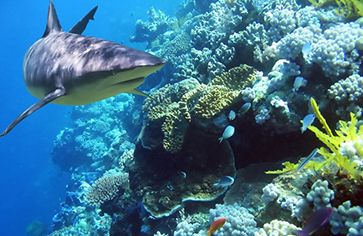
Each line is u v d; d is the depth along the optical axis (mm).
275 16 1932
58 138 6152
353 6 1630
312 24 1673
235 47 2068
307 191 1031
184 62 3467
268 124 1473
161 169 1845
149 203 1789
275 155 1548
